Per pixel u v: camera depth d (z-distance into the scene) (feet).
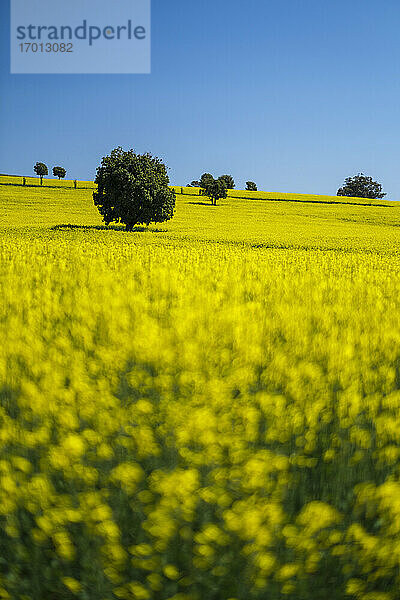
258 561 9.75
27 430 14.06
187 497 10.37
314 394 15.65
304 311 27.22
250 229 179.32
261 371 18.30
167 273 43.14
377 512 11.08
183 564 10.39
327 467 12.53
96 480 11.56
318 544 10.25
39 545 10.86
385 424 13.21
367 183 593.42
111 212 169.58
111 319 24.09
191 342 18.90
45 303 27.96
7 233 123.75
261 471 10.92
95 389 15.30
